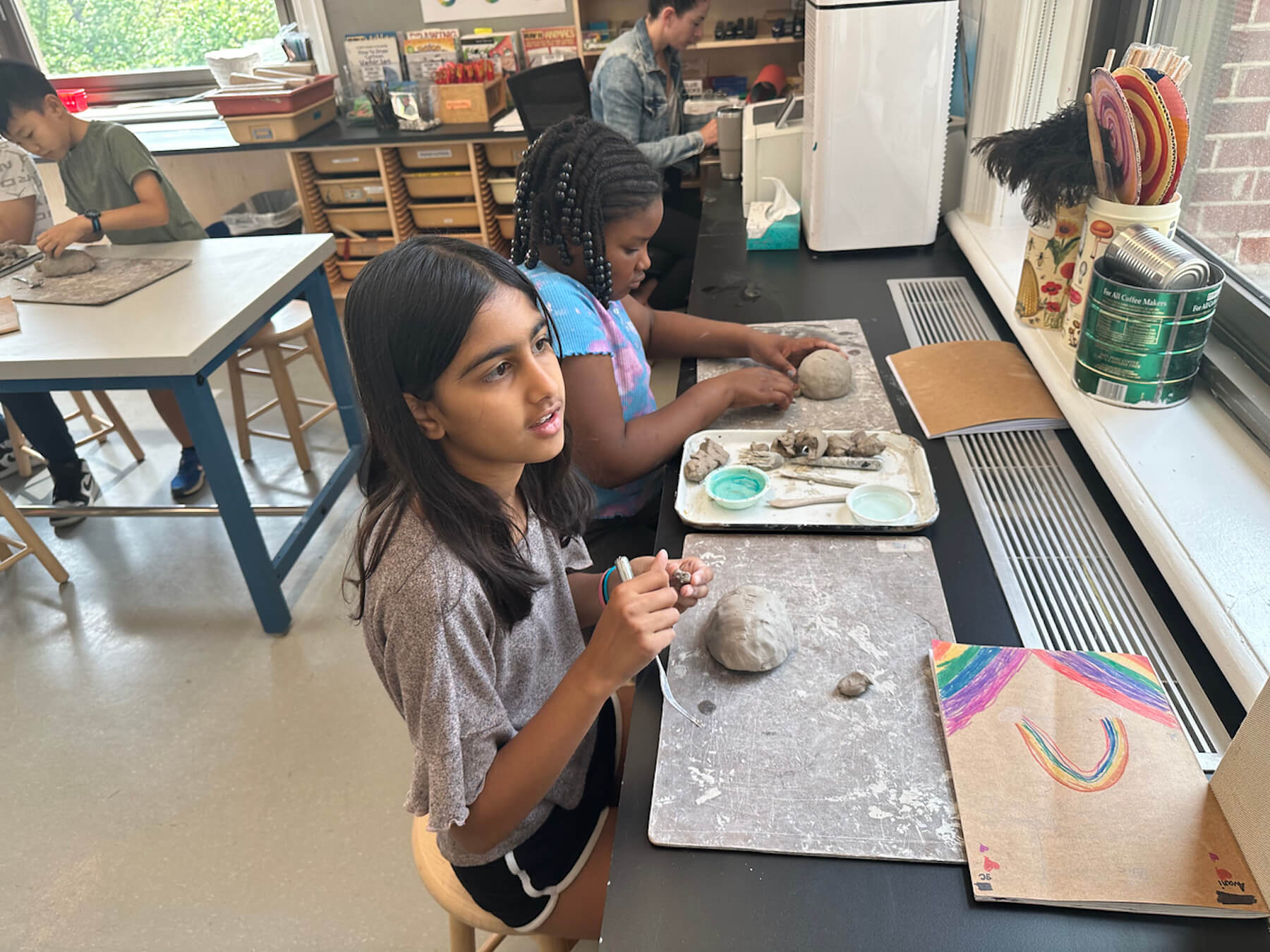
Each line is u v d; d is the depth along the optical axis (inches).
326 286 96.9
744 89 143.9
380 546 29.1
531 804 30.9
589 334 47.1
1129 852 27.4
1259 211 49.9
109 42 156.9
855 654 35.9
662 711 34.0
